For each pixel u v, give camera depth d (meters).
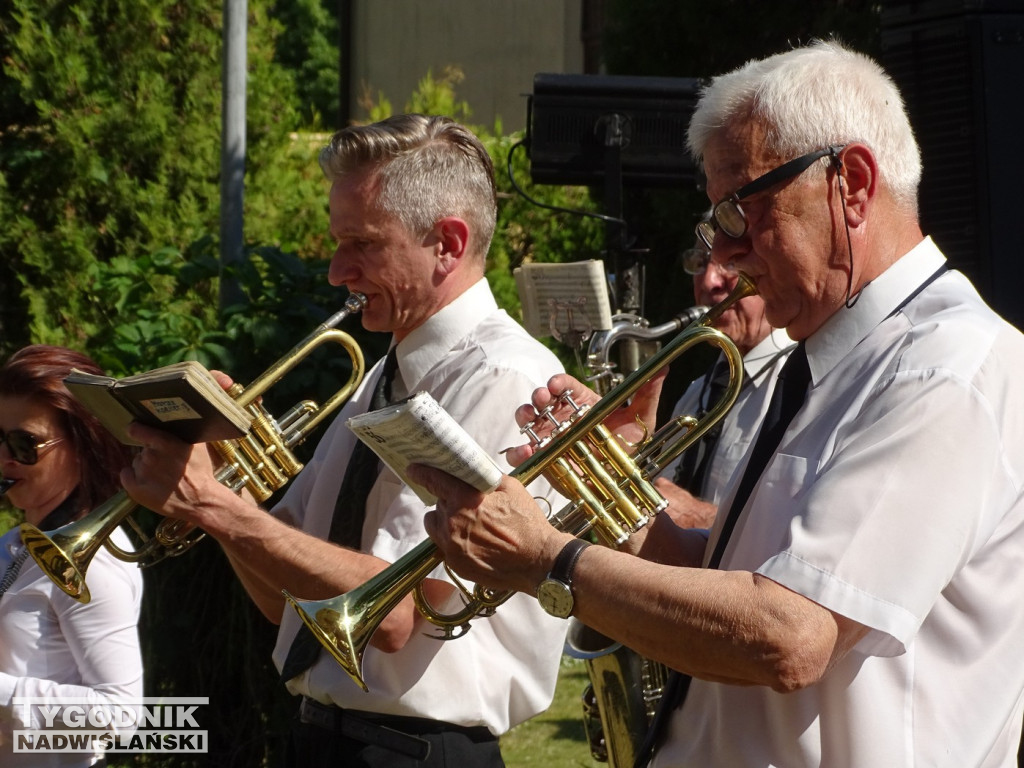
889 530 1.92
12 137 7.85
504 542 2.11
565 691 7.22
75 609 2.96
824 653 1.92
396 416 2.07
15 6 7.82
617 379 3.98
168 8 7.95
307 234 8.00
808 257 2.18
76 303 7.56
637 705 3.02
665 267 7.46
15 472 3.09
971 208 4.41
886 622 1.89
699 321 2.40
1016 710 2.14
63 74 7.68
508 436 2.85
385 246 2.97
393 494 2.91
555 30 12.50
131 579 3.07
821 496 1.98
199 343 5.07
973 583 2.04
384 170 2.96
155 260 5.80
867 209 2.19
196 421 2.53
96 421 3.12
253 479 2.85
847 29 6.53
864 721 2.04
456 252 3.03
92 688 2.96
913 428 1.96
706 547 2.43
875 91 2.23
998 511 2.00
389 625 2.64
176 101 8.07
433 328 3.04
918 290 2.19
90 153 7.68
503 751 6.19
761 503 2.18
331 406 2.98
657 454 2.47
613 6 7.46
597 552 2.07
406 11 13.15
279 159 8.39
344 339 2.98
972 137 4.41
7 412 3.08
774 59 2.27
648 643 2.00
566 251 9.02
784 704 2.10
